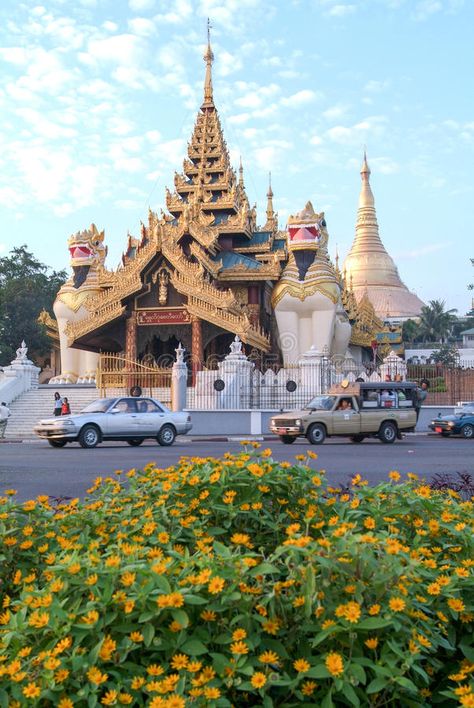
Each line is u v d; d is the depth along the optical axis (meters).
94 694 3.19
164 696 3.17
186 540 4.91
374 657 3.54
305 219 46.56
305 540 3.72
